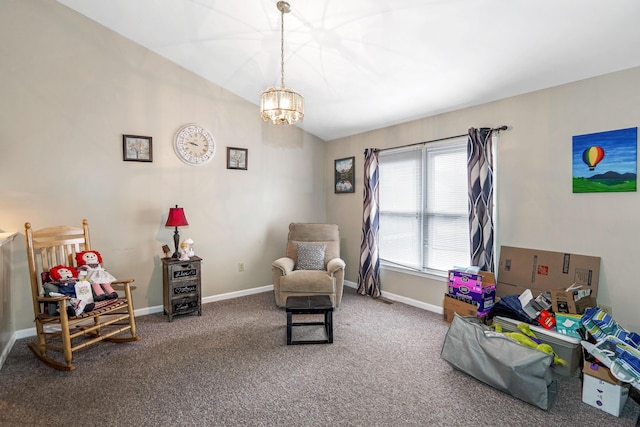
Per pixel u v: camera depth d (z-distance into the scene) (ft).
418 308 12.01
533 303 8.17
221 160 12.98
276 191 14.69
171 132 11.80
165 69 11.61
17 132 9.26
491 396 6.57
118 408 6.22
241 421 5.87
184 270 10.92
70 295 7.99
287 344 8.95
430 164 11.85
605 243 7.90
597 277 7.97
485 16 6.90
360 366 7.77
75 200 10.12
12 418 5.92
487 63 8.40
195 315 11.25
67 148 9.95
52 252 8.91
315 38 9.06
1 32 9.00
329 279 11.59
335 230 13.98
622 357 5.87
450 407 6.23
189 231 12.30
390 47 8.61
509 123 9.63
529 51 7.70
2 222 9.12
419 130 12.20
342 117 13.44
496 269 10.03
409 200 12.62
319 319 10.82
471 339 7.38
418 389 6.83
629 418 5.89
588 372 6.28
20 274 9.41
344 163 15.37
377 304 12.48
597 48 7.18
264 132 14.19
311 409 6.21
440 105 10.93
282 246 14.97
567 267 8.47
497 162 9.91
